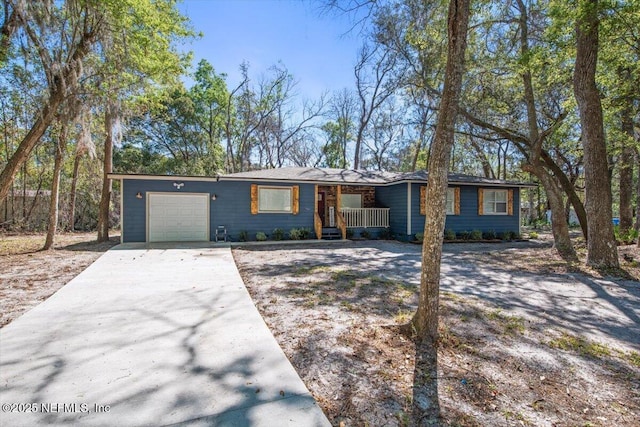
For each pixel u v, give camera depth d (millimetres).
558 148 17312
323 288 5398
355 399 2328
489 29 10625
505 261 8680
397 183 13789
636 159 12711
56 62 8094
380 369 2750
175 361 2754
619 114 11516
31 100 8695
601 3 6754
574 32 8453
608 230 7379
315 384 2508
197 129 25875
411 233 13258
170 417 2025
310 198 13578
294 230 13055
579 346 3371
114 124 10820
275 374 2582
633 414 2279
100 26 8594
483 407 2293
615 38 8070
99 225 12172
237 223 12516
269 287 5441
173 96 23469
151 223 11594
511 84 11227
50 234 10008
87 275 6062
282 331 3523
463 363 2910
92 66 9516
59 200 16703
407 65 12852
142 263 7398
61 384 2363
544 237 15992
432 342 3254
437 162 3309
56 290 5039
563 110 11164
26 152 8758
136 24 9680
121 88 10023
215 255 8688
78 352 2885
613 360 3092
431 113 19609
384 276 6430
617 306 4754
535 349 3270
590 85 7543
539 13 10047
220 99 25688
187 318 3801
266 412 2104
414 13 9562
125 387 2344
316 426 1985
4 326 3492
